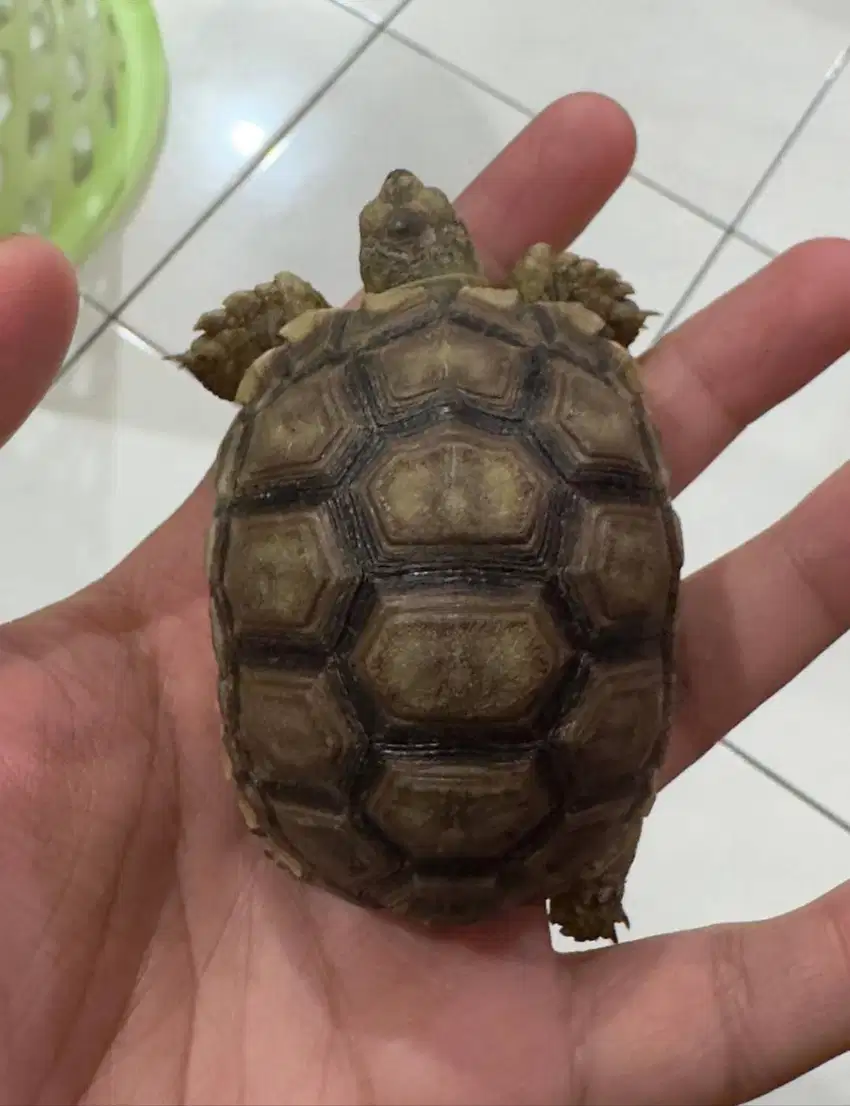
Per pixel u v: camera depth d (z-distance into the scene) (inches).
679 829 8.1
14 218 8.4
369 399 4.8
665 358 6.5
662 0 9.8
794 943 4.9
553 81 9.7
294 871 5.0
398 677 4.4
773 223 9.3
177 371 9.0
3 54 8.0
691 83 9.7
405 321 5.1
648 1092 4.9
